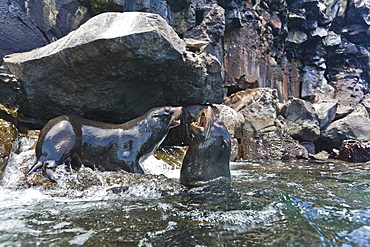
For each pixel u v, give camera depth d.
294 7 13.80
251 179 5.12
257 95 10.72
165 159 6.64
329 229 2.54
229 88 11.86
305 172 6.25
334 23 16.59
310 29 14.27
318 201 3.44
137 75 6.51
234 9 11.17
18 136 5.23
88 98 6.62
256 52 12.00
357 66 16.59
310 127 11.46
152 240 2.27
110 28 5.75
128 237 2.32
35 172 4.04
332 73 16.25
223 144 4.71
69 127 4.39
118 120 7.50
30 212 2.90
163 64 6.38
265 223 2.67
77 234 2.36
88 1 8.19
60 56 5.91
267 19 12.70
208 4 10.23
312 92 14.22
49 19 8.05
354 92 15.60
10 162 4.28
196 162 4.48
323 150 13.27
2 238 2.25
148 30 5.63
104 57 5.87
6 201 3.24
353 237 2.37
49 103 6.49
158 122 5.02
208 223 2.65
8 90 5.96
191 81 7.36
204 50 9.40
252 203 3.31
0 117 5.49
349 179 5.31
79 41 5.75
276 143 9.55
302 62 14.77
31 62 6.01
